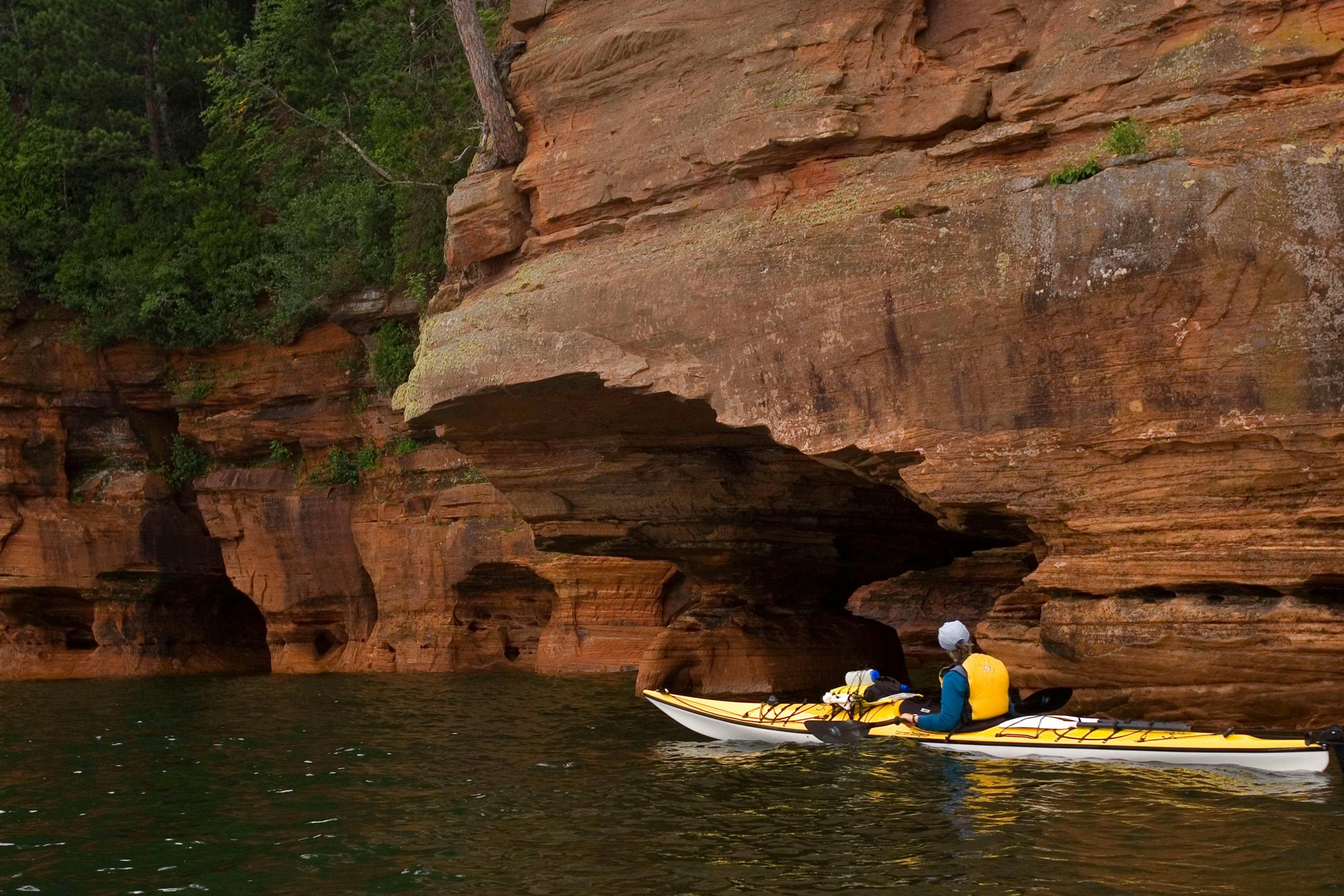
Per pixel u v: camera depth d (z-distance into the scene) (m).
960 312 11.24
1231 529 9.90
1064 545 10.84
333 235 27.98
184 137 36.53
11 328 30.05
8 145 32.47
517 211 15.74
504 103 15.84
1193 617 9.92
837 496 15.80
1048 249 10.75
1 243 30.23
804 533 16.41
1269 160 9.78
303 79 31.94
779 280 12.52
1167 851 7.13
